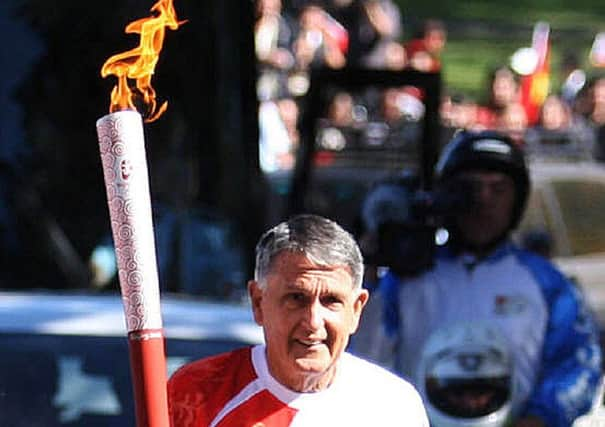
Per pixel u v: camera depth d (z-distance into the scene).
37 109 21.05
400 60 37.56
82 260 20.92
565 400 12.12
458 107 35.88
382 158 21.28
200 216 20.66
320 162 21.58
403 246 12.23
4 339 11.86
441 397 12.20
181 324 12.16
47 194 21.00
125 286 7.51
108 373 11.63
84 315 12.22
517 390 12.22
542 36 41.16
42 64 21.03
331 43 36.66
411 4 54.25
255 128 22.98
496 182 12.24
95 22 21.02
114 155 7.40
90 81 21.14
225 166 22.56
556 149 25.33
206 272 19.78
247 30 22.77
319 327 7.85
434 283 12.28
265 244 7.95
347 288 7.89
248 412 8.10
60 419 11.32
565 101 38.31
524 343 12.24
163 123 21.61
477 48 50.56
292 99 33.34
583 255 24.48
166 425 7.54
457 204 12.24
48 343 11.84
